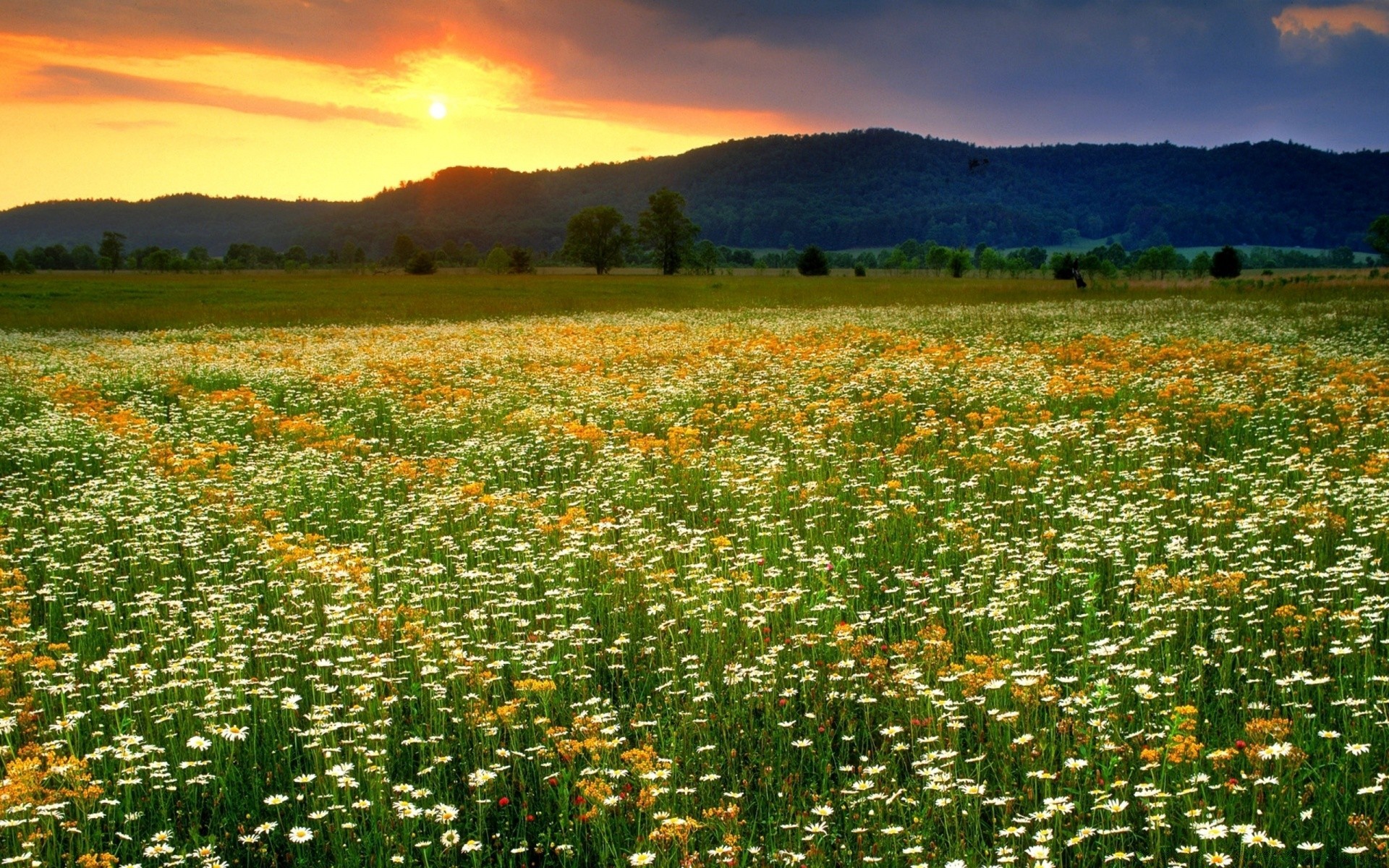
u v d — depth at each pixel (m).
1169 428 12.62
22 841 4.11
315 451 12.27
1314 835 4.01
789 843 4.24
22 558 8.34
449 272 143.00
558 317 38.88
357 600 7.11
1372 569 6.89
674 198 126.25
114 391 18.41
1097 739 4.74
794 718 5.44
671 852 3.97
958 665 5.45
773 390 16.23
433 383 18.69
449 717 5.60
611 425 14.45
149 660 6.23
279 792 4.87
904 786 4.55
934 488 9.91
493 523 9.15
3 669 5.78
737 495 9.84
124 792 4.67
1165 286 53.41
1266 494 8.59
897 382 16.56
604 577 7.75
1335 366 16.52
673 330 29.42
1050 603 6.80
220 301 50.97
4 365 22.02
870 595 7.30
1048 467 10.25
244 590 7.53
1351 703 4.68
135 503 9.77
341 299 51.94
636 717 5.46
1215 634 5.64
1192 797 4.14
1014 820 4.02
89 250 189.12
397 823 4.45
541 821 4.59
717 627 6.49
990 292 52.66
